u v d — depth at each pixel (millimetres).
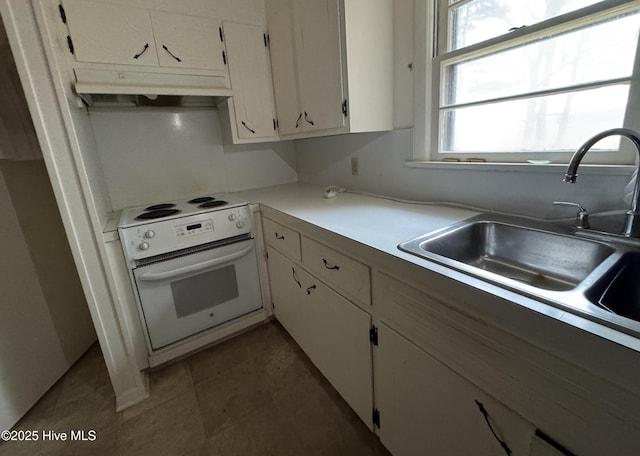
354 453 1247
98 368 1815
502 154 1243
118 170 1970
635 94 877
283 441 1313
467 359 753
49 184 1771
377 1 1424
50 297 1733
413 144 1551
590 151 1006
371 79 1479
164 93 1639
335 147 2121
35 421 1474
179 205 1957
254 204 1886
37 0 1070
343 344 1284
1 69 1408
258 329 2102
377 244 1000
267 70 2010
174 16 1673
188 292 1754
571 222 1049
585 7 915
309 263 1435
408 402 995
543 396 606
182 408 1501
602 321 524
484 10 1211
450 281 742
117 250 1501
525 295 631
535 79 1104
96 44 1500
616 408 500
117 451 1308
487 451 758
